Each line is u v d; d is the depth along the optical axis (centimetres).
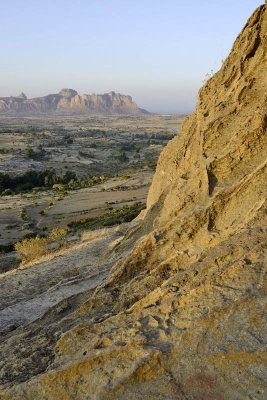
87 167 15050
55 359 809
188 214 1059
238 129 1152
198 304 722
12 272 2411
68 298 1329
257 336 609
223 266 792
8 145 19138
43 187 11250
